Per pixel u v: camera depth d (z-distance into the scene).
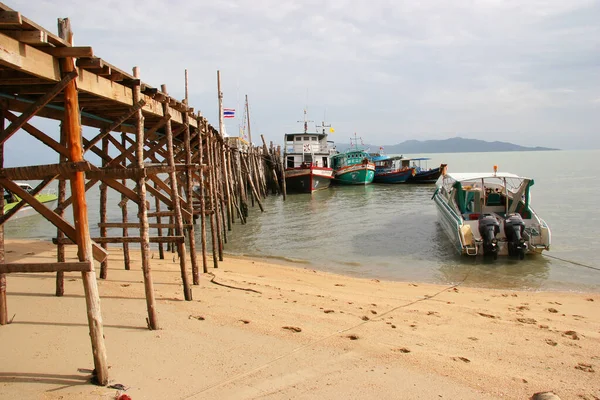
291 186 39.34
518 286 11.12
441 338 6.91
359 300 9.26
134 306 7.51
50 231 21.80
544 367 5.90
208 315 7.30
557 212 22.38
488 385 5.29
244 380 5.15
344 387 5.10
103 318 6.82
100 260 4.96
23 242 16.14
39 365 5.12
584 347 6.67
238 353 5.86
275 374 5.33
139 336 6.19
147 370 5.24
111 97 5.92
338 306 8.53
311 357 5.86
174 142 15.02
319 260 14.43
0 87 5.46
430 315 8.23
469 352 6.36
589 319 8.28
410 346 6.46
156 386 4.89
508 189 16.81
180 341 6.12
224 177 21.16
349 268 13.31
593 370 5.84
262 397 4.80
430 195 34.59
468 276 12.16
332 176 42.12
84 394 4.57
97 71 5.44
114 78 5.88
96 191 53.06
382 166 49.88
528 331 7.39
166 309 7.46
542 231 13.77
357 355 6.00
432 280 11.84
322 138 42.44
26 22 3.91
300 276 11.80
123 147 10.27
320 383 5.17
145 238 6.46
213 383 5.05
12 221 24.73
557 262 13.33
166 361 5.50
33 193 6.11
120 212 30.08
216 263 12.66
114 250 15.33
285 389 4.99
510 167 75.31
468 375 5.53
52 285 8.48
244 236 19.45
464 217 15.30
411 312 8.40
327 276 11.98
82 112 7.79
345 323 7.38
